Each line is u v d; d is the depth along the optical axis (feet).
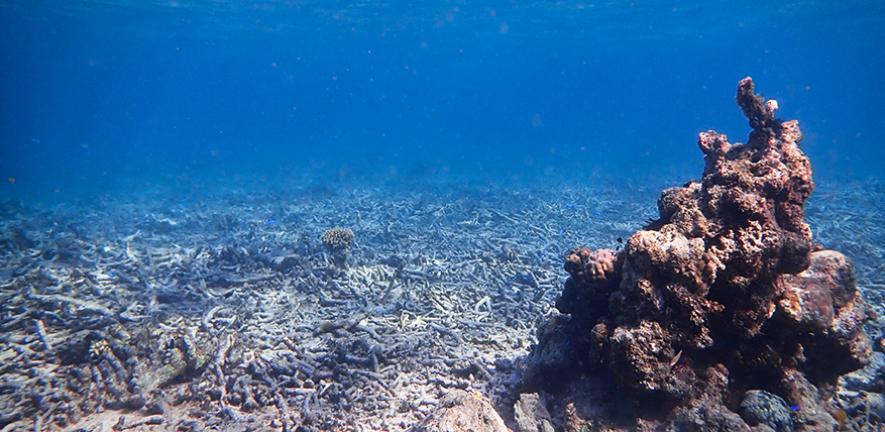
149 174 140.77
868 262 45.01
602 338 16.49
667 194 19.08
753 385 16.66
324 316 31.81
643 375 14.90
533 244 50.52
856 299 18.51
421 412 21.43
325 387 22.68
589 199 82.07
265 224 60.75
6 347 24.95
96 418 20.75
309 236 48.85
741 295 15.46
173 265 40.96
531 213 67.05
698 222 15.98
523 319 32.42
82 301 31.65
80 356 23.89
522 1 123.34
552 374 19.33
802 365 18.30
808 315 16.19
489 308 34.04
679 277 14.94
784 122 19.31
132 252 44.93
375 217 64.54
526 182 111.14
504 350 28.17
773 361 16.14
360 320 30.25
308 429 19.65
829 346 17.57
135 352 23.40
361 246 47.21
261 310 32.53
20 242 44.91
